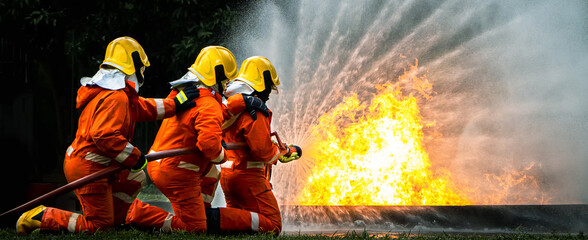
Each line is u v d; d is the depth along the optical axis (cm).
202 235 433
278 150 494
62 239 398
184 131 454
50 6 1049
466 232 564
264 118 481
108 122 421
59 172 1134
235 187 488
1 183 561
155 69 1121
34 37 1060
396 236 488
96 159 430
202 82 463
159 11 1048
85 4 1064
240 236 457
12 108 627
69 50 1161
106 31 1092
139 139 1225
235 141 482
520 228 560
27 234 436
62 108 1177
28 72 703
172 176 452
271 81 500
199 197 460
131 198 470
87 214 436
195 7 1033
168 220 459
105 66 441
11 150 593
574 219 568
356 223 588
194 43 1015
